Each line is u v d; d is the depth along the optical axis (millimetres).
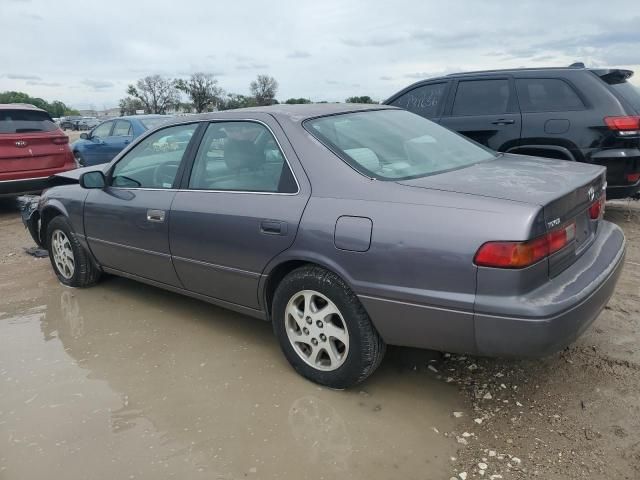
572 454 2508
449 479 2404
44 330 4137
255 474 2488
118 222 4230
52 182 5402
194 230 3572
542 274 2479
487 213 2459
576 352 3361
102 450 2699
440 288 2537
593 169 3180
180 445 2711
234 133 3523
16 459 2656
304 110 3477
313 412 2936
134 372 3439
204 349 3711
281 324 3229
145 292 4859
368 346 2889
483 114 6238
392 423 2812
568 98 5789
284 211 3064
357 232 2748
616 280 2914
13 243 6988
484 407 2914
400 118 3770
